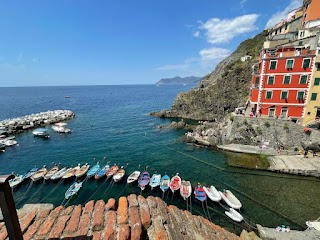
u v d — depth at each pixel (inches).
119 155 1611.7
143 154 1631.4
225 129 1843.0
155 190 1075.9
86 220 187.2
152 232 184.1
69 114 3250.5
